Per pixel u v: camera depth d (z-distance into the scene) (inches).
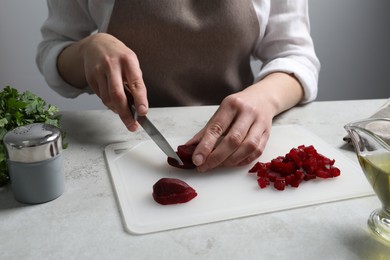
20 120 23.9
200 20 37.3
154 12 36.4
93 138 29.1
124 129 30.6
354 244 18.6
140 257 17.8
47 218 20.2
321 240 18.8
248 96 28.9
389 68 69.0
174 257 17.8
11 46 57.7
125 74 27.8
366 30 65.5
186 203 21.6
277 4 39.7
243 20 37.9
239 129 25.5
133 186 23.2
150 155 26.8
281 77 34.2
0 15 55.9
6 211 20.7
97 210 20.9
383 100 36.8
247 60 41.9
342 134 30.0
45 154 20.6
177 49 37.9
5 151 20.7
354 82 69.2
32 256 17.7
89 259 17.6
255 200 21.9
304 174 23.7
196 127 31.2
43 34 40.8
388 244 18.6
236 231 19.5
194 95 40.8
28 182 20.7
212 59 38.7
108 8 36.9
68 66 34.6
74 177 23.9
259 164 24.5
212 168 25.0
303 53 38.0
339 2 62.8
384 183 18.4
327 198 22.0
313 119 32.7
